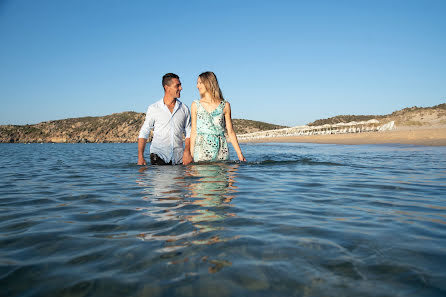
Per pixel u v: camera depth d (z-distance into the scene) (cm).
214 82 563
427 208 248
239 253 146
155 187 334
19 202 285
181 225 193
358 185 362
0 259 145
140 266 133
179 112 574
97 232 185
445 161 690
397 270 128
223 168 506
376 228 191
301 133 5225
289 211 233
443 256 144
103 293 111
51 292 113
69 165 702
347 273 126
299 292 110
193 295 108
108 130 12900
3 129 12475
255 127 11456
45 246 162
